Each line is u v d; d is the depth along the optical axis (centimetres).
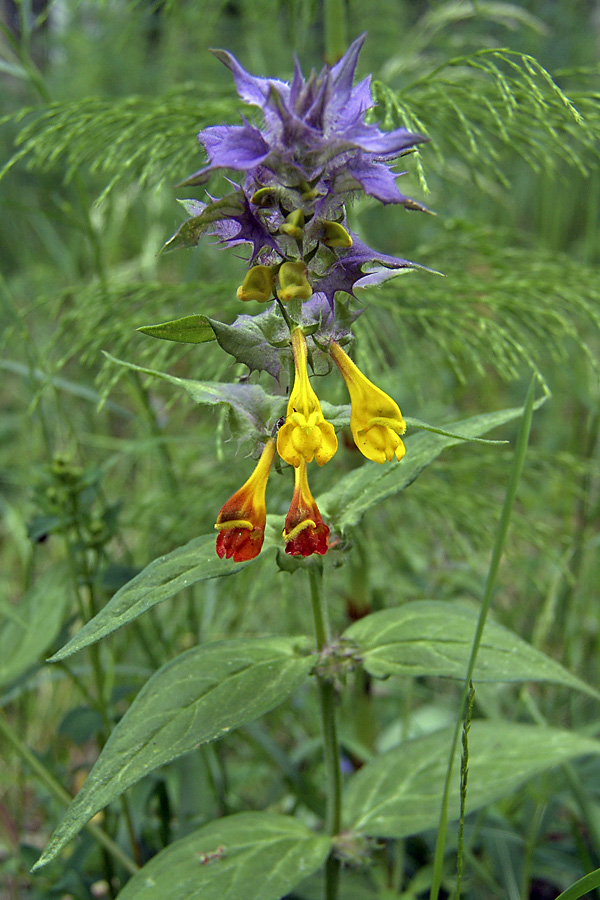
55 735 36
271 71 66
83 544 33
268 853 28
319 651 28
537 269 35
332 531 28
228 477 36
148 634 37
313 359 27
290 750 39
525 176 73
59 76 82
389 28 60
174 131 32
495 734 30
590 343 45
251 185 26
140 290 34
